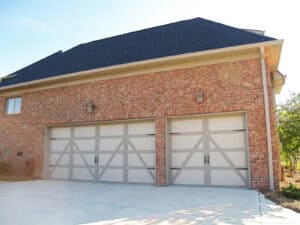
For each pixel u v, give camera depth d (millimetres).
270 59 9438
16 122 13359
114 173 10656
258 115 8516
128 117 10391
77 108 11586
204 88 9281
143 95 10234
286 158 10852
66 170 11734
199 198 7188
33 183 10578
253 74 8734
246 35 9328
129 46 12617
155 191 8367
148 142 10180
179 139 9695
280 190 7941
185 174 9461
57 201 7109
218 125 9234
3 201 7156
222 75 9117
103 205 6594
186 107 9453
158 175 9578
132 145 10445
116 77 10891
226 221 5074
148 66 10203
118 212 5895
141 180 10125
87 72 11039
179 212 5809
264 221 5031
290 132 9828
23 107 13266
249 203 6520
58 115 12039
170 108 9703
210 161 9195
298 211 5723
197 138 9453
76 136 11734
